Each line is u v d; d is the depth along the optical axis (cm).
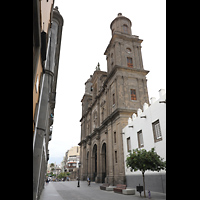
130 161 1285
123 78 2681
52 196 1366
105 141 2930
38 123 1011
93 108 4166
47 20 979
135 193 1486
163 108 1473
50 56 1409
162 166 1204
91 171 3747
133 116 2155
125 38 3062
